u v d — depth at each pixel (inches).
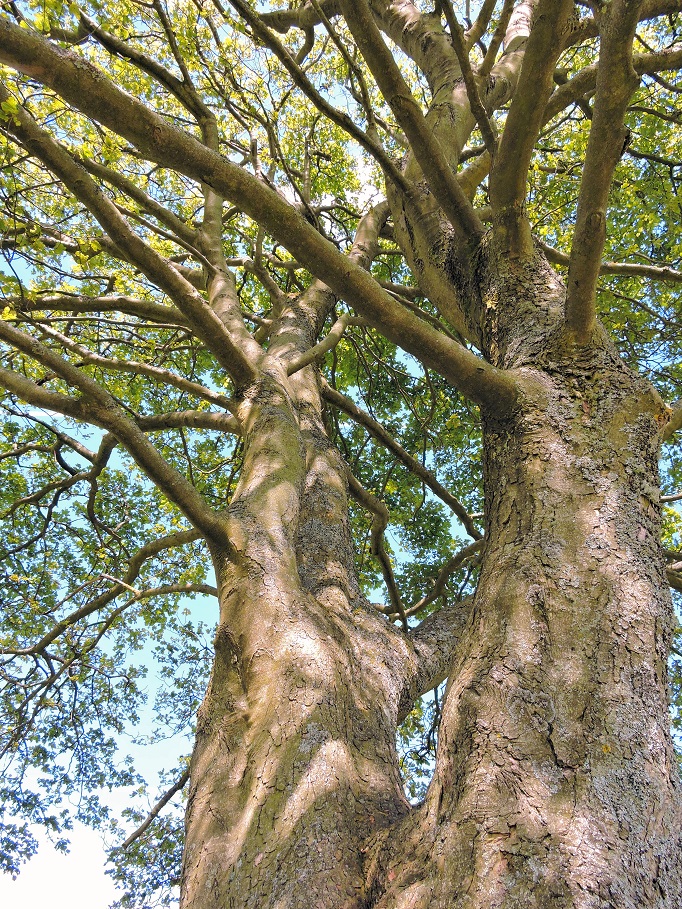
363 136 135.0
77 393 315.0
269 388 153.3
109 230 108.5
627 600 76.1
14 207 142.3
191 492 113.3
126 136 83.6
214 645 109.4
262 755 89.4
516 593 79.4
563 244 293.1
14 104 94.0
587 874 55.7
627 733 65.6
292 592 112.1
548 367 104.6
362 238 233.3
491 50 177.8
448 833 63.2
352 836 79.2
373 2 238.4
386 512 190.2
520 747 65.9
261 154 290.5
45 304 196.9
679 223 274.7
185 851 86.1
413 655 128.2
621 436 93.6
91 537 331.3
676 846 60.1
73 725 280.1
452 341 97.3
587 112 247.9
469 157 246.8
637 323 294.8
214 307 177.3
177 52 156.9
